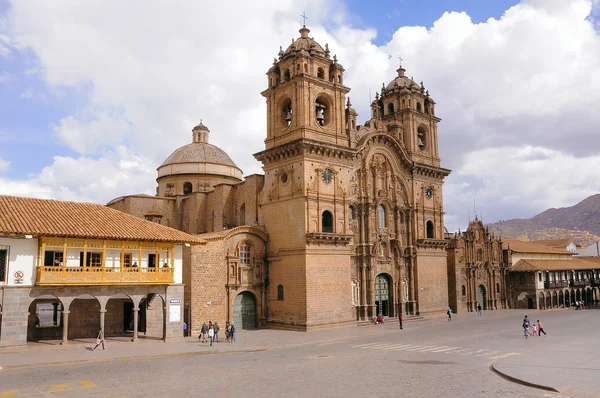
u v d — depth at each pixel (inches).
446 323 2282.2
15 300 1409.9
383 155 2464.3
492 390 877.8
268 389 901.2
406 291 2487.7
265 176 2260.1
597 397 806.5
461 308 2901.1
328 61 2252.7
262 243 2187.5
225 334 1860.2
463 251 3011.8
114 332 1781.5
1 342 1380.4
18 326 1409.9
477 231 3154.5
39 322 1642.5
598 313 2923.2
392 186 2477.9
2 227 1368.1
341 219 2180.1
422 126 2721.5
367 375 1033.5
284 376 1030.4
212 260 1957.4
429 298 2559.1
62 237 1480.1
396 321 2319.1
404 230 2522.1
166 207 2682.1
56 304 1679.4
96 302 1750.7
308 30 2309.3
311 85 2162.9
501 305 3272.6
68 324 1688.0
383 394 854.5
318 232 2048.5
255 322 2133.4
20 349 1397.6
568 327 2071.9
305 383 952.9
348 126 2309.3
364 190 2348.7
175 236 1734.7
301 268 2028.8
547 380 927.7
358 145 2324.1
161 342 1630.2
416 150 2640.3
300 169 2086.6
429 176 2664.9
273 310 2133.4
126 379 1019.9
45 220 1513.3
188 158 2925.7
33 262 1453.0
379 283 2381.9
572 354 1263.5
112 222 1672.0
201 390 901.2
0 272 1400.1
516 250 3435.0
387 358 1282.0
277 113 2253.9
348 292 2159.2
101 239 1556.3
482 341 1624.0
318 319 2026.3
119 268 1581.0
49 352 1382.9
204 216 2620.6
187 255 1898.4
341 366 1157.7
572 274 3661.4
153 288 1665.8
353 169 2322.8
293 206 2098.9
